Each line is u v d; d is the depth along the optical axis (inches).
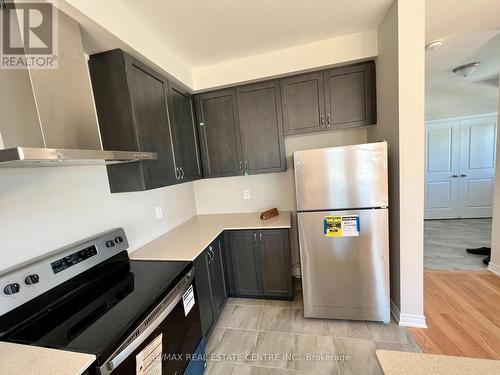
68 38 46.1
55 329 37.0
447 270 104.0
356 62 81.4
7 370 28.4
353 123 84.3
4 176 41.9
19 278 39.6
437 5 63.7
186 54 80.4
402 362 26.5
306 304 78.5
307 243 75.1
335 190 70.9
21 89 39.0
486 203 180.7
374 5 63.9
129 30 57.8
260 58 85.8
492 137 174.7
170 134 76.5
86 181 57.2
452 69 109.3
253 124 92.4
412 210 67.9
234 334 75.8
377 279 72.4
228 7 58.8
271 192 108.3
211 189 113.9
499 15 68.8
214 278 78.7
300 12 63.8
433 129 182.1
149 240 79.4
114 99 59.4
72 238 53.2
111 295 46.4
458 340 66.0
